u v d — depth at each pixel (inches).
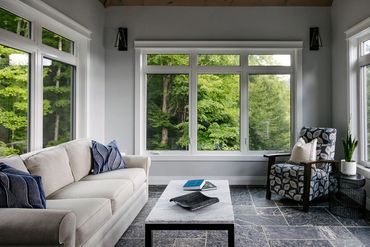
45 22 123.0
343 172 129.8
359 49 147.0
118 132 180.2
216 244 96.5
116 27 179.5
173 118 181.6
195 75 179.3
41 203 72.1
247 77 178.7
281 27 174.7
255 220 118.1
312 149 138.5
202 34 176.6
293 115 178.7
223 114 181.0
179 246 95.3
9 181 67.8
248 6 175.2
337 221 116.6
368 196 132.1
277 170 140.0
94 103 166.4
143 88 181.6
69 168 107.9
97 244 80.7
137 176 122.7
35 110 116.0
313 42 172.2
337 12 164.6
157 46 176.6
